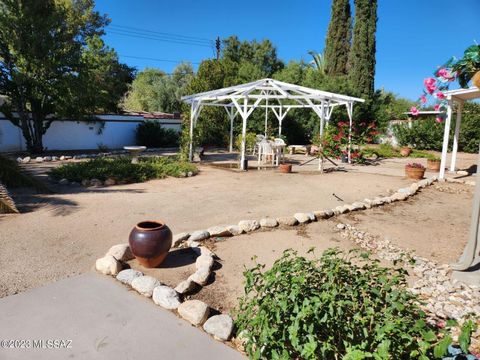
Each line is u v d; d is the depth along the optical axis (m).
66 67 15.68
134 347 2.59
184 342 2.68
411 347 1.92
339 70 26.88
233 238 5.07
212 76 21.27
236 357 2.53
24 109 15.54
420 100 4.09
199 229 5.56
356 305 2.17
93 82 16.44
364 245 4.99
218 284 3.66
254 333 2.35
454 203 7.96
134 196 7.77
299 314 2.02
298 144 23.47
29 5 14.30
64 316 2.94
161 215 6.29
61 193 7.88
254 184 9.70
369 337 2.06
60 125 18.30
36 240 4.75
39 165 12.65
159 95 34.38
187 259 4.27
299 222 5.90
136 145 21.50
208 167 13.07
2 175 7.41
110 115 20.25
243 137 12.55
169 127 23.08
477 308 3.26
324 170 12.88
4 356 2.44
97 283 3.55
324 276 2.44
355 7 24.23
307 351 1.93
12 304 3.10
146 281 3.41
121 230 5.34
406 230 5.80
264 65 33.25
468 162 16.81
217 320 2.85
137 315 3.00
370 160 17.05
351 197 8.28
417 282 3.83
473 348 2.56
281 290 2.34
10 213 5.98
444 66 3.64
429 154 19.16
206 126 20.39
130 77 27.78
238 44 33.69
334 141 14.26
